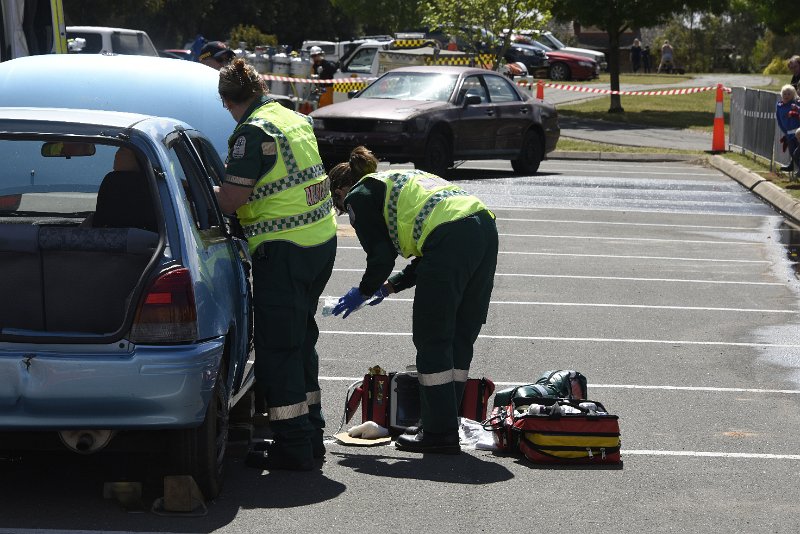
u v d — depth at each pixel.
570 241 31.92
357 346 19.89
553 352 19.77
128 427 10.92
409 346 20.00
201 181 12.90
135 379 10.80
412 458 13.95
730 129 56.81
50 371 10.73
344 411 15.55
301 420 13.23
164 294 10.97
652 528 11.60
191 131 13.48
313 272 13.13
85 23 113.75
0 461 13.17
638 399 16.86
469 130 43.75
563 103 84.00
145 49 59.31
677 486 12.98
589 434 13.71
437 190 14.12
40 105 21.98
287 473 13.18
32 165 16.64
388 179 14.15
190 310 11.06
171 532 11.12
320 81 59.38
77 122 11.45
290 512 11.82
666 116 75.56
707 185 45.19
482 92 45.31
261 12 149.62
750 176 45.12
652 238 32.75
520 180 45.47
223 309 11.81
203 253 11.76
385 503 12.19
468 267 13.97
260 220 12.98
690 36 156.38
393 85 44.84
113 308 11.41
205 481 11.73
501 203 39.06
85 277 11.40
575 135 63.50
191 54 40.22
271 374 13.11
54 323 11.41
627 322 22.36
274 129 12.90
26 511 11.59
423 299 13.92
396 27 115.62
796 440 14.96
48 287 11.38
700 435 15.08
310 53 66.31
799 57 47.00
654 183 45.47
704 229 34.56
